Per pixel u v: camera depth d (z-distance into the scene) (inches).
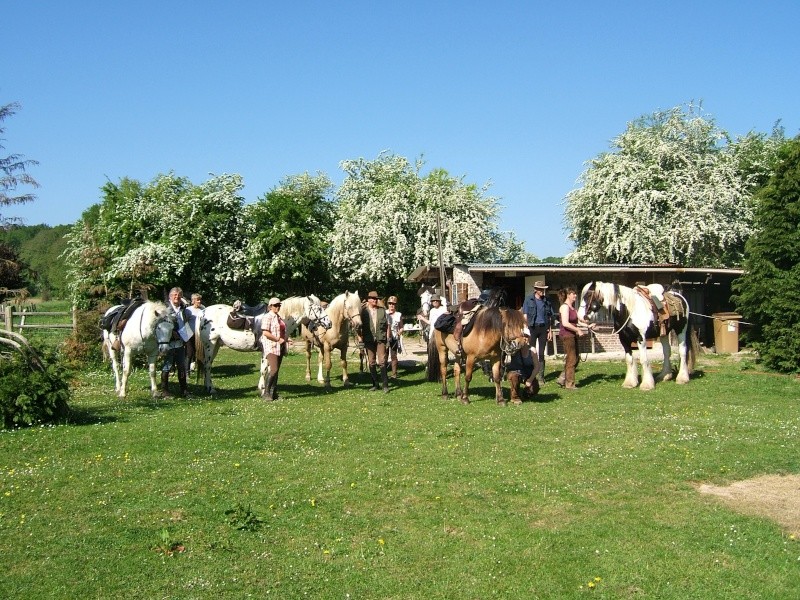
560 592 214.5
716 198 1248.8
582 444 382.6
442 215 1441.9
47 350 475.8
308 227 1462.8
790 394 553.9
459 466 340.5
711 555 236.5
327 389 620.1
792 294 691.4
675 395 550.0
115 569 231.3
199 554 242.1
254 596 213.9
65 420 452.1
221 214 1366.9
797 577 220.7
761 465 334.6
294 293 1483.8
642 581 219.6
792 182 731.4
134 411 498.3
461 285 909.2
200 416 474.9
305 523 269.3
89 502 293.0
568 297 606.5
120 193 1425.9
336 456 362.6
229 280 1389.0
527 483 312.0
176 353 569.3
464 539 253.6
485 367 634.2
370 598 213.0
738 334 913.5
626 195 1314.0
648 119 1419.8
